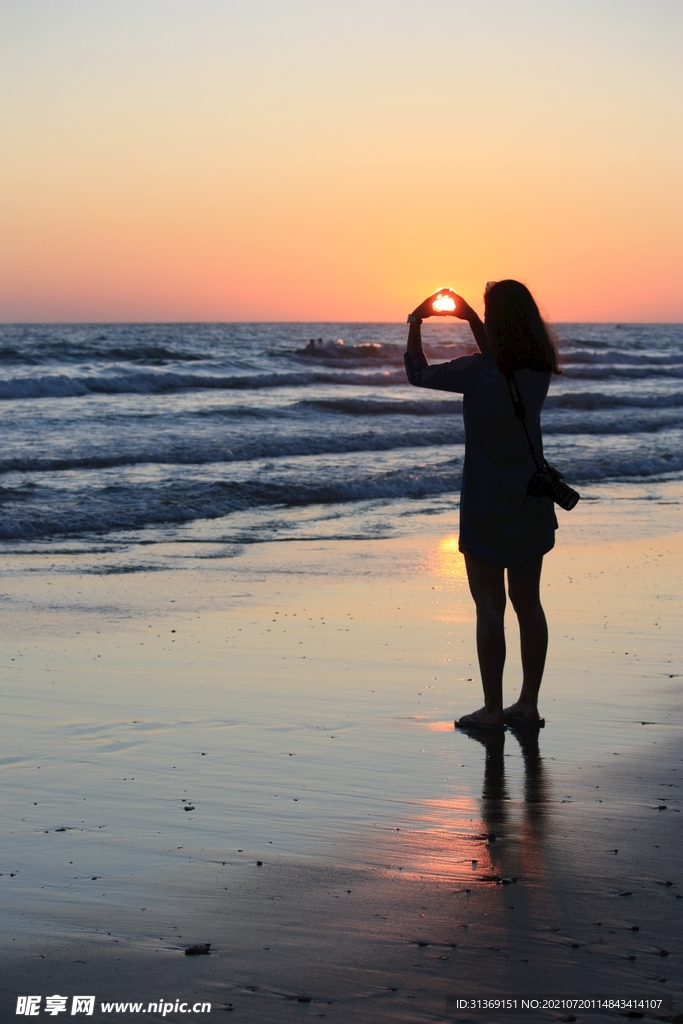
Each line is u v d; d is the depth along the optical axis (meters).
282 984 2.39
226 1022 2.24
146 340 82.12
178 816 3.47
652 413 23.52
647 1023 2.24
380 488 12.97
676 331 133.62
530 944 2.58
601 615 6.66
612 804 3.61
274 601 7.22
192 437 17.25
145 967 2.47
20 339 78.62
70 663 5.55
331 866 3.07
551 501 4.59
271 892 2.89
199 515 11.21
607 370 37.94
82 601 7.18
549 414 22.98
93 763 4.01
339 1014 2.27
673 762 4.07
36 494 11.62
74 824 3.40
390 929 2.66
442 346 50.84
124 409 22.59
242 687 5.10
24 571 8.26
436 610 6.95
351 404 22.58
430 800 3.64
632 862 3.10
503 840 3.27
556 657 5.64
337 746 4.23
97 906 2.80
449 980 2.41
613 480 14.30
